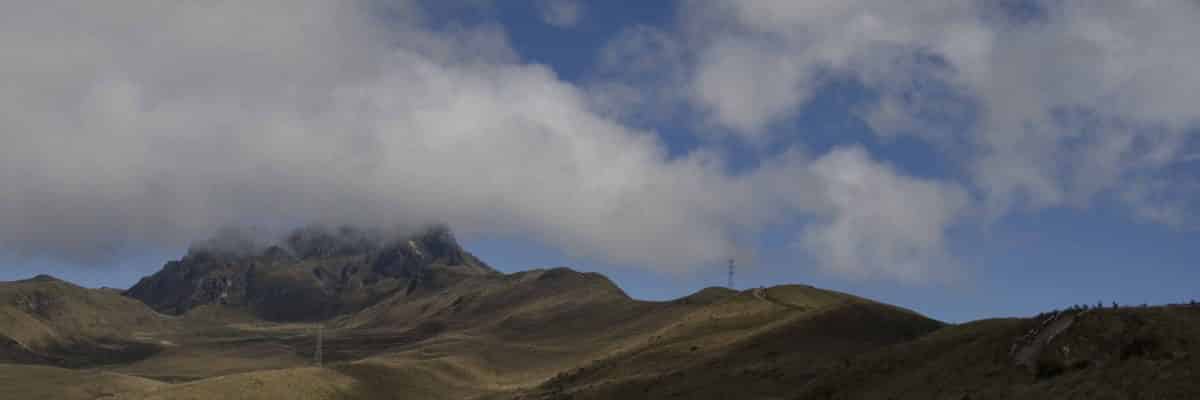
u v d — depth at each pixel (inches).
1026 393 3053.6
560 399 5954.7
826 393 4111.7
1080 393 2874.0
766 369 5329.7
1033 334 3420.3
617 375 6752.0
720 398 4968.0
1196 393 2613.2
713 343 7062.0
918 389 3597.4
